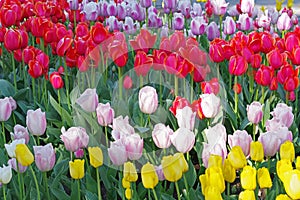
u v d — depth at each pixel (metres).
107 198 2.42
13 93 2.98
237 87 2.70
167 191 2.34
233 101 2.85
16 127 2.22
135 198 2.20
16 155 2.00
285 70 2.61
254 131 2.42
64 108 2.82
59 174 2.31
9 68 3.36
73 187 2.25
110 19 3.42
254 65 2.76
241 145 2.09
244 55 2.75
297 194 1.78
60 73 2.93
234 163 1.93
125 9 3.68
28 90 2.95
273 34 3.51
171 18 3.70
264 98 2.84
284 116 2.28
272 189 2.31
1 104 2.34
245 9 3.53
